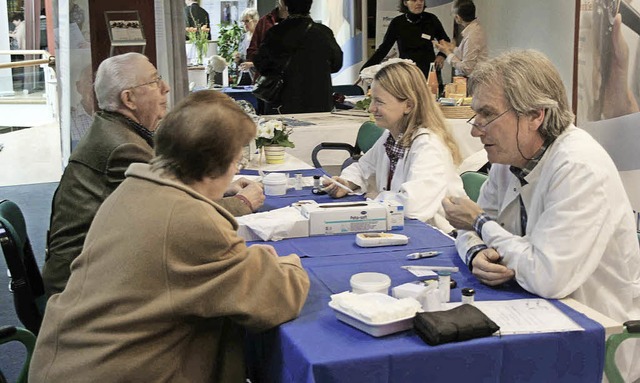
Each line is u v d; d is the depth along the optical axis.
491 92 1.91
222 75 7.92
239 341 1.68
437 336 1.50
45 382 1.57
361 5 8.04
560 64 5.94
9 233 2.30
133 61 2.62
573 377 1.61
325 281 1.94
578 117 4.70
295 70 5.81
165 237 1.51
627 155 4.27
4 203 2.49
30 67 9.20
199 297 1.52
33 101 9.35
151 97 2.63
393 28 6.86
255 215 2.50
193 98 1.63
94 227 1.61
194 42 8.27
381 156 3.28
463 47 6.58
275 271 1.64
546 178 1.92
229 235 1.57
